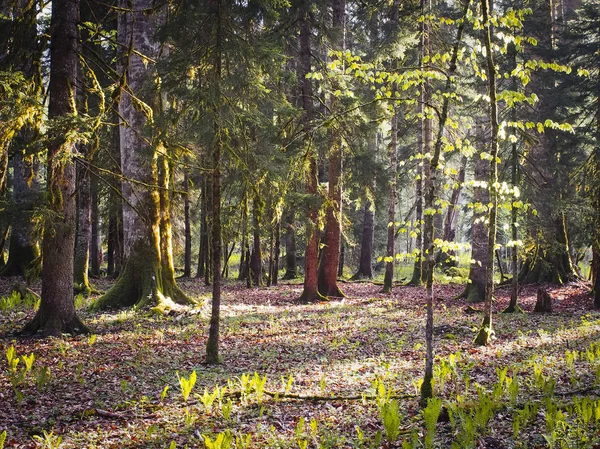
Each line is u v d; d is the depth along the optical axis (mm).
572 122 19844
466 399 6789
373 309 16891
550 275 21750
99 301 15320
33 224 10367
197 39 9805
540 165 19438
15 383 7270
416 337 11977
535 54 19594
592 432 5402
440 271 29266
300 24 17984
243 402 7297
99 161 16453
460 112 19188
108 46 18500
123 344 10984
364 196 24312
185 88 9578
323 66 16688
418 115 7855
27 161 9992
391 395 7344
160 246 16250
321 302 18828
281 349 10906
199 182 25547
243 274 29922
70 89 11133
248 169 10047
